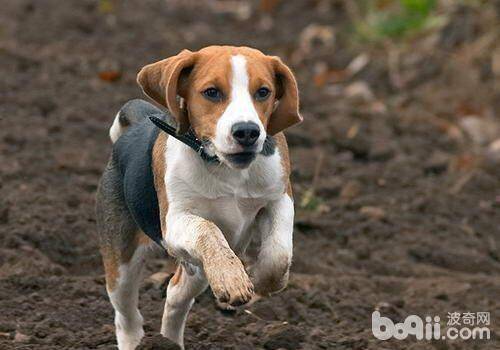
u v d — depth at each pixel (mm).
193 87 8305
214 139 8094
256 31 22469
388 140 16625
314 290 11008
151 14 22875
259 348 9773
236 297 7832
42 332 9891
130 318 9461
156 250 9266
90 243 11867
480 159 16047
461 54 19875
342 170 15203
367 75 19844
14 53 18297
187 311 9508
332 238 13070
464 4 20922
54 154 14500
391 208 14086
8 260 11289
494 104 18500
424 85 19359
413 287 11672
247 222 8758
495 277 12289
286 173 8680
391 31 20734
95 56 19125
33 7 21844
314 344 9859
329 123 16812
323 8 23469
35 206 12539
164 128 8461
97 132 15523
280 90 8508
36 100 16406
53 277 10945
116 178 9305
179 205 8508
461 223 13914
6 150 14531
